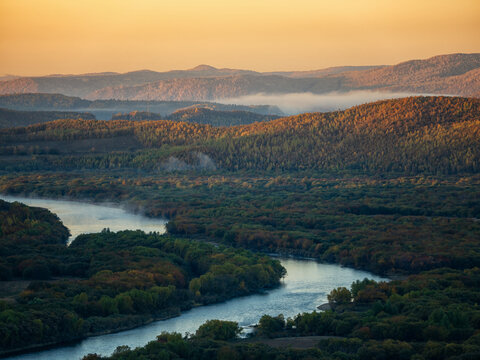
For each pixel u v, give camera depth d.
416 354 179.00
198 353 187.00
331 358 178.75
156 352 184.50
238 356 184.00
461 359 170.00
